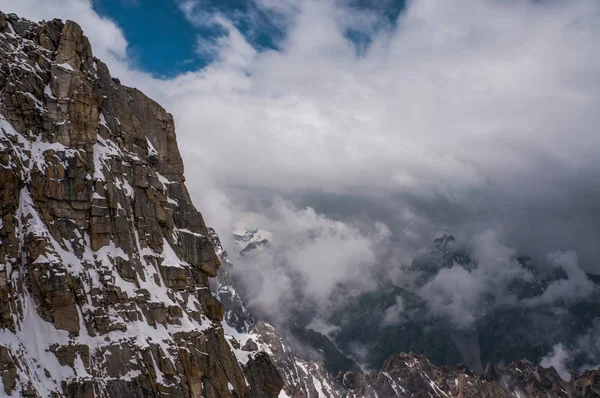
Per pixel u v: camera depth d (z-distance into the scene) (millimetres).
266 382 107312
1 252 73000
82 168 84188
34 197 79812
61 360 73938
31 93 84125
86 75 91375
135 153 97188
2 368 67000
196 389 86062
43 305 75438
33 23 90562
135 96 102812
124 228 87438
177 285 93875
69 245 81312
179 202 103062
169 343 85688
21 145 80625
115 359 78438
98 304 80125
